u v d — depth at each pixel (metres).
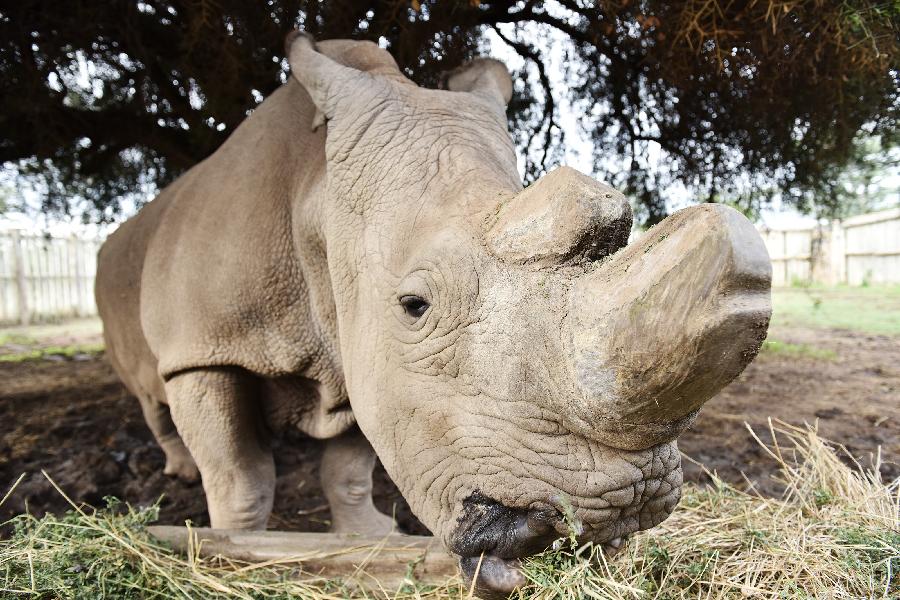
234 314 2.91
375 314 2.11
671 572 2.29
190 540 2.61
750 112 4.92
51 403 7.06
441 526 1.92
